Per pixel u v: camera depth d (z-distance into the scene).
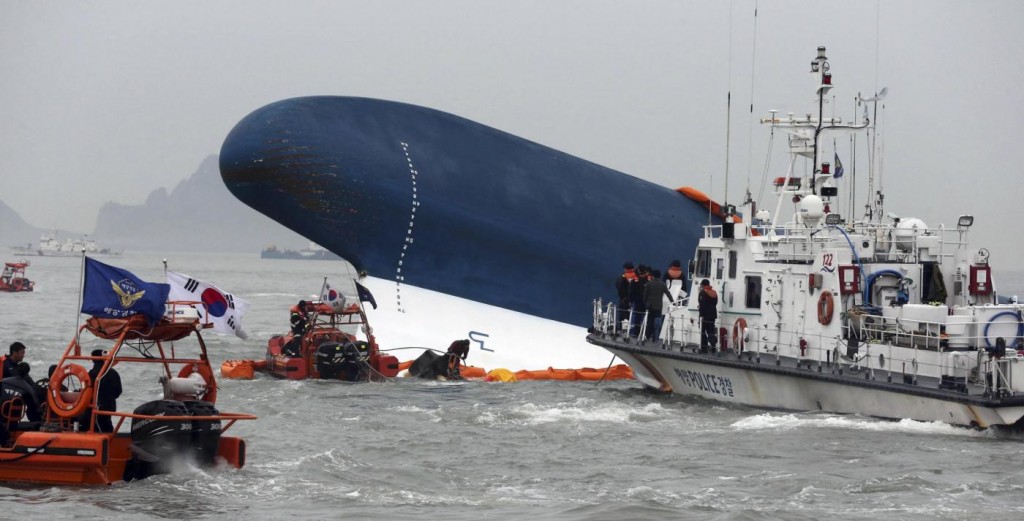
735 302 96.62
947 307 81.19
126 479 61.09
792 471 65.88
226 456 64.25
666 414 89.12
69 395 61.34
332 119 130.62
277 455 70.56
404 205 130.62
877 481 61.69
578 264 138.88
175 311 63.19
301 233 133.12
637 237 142.62
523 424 84.94
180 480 60.69
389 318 129.88
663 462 69.25
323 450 72.88
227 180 130.38
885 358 80.94
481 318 133.12
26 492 57.53
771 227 97.50
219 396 100.31
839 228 88.06
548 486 62.41
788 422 82.31
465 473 66.06
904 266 86.94
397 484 62.47
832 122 100.44
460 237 133.88
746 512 54.56
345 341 114.88
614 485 62.59
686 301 107.25
